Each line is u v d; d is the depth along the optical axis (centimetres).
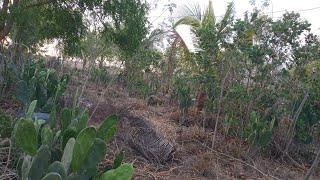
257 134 445
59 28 948
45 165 187
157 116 670
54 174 167
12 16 783
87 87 812
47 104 400
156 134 465
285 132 518
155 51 1154
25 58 636
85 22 977
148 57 1070
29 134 184
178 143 489
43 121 237
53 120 281
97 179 209
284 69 525
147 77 1089
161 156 411
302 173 459
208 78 563
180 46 896
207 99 593
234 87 504
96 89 793
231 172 416
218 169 410
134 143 423
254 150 471
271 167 462
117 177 181
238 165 432
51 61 802
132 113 612
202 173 388
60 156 217
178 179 361
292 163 494
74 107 299
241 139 496
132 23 955
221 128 557
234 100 548
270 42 522
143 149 412
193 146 473
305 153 527
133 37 963
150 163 394
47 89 434
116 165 226
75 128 225
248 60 525
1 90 519
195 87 713
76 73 797
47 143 216
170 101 813
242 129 507
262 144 444
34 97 411
